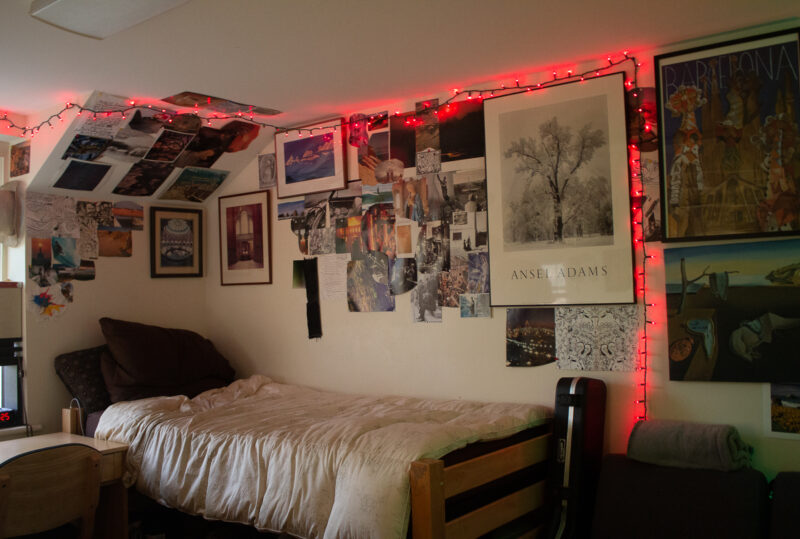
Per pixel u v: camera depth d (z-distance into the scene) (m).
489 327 3.46
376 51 2.98
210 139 4.11
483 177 3.51
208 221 4.81
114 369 3.93
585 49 3.02
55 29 2.64
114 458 2.96
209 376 4.29
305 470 2.60
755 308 2.78
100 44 2.81
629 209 3.07
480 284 3.49
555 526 2.80
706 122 2.89
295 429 2.89
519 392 3.36
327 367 4.14
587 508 2.88
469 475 2.54
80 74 3.19
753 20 2.72
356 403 3.53
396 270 3.82
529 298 3.32
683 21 2.71
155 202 4.55
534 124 3.32
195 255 4.76
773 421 2.73
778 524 2.38
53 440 3.15
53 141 3.70
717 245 2.87
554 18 2.65
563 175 3.23
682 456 2.68
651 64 3.04
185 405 3.62
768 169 2.76
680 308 2.94
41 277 3.97
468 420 2.90
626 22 2.71
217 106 3.78
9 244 3.98
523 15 2.61
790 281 2.71
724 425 2.73
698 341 2.89
